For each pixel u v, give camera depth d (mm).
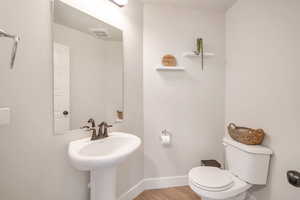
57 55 1090
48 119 1036
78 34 1223
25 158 933
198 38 1923
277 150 1300
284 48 1248
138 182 1801
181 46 1901
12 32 862
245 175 1373
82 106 1265
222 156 2012
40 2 978
